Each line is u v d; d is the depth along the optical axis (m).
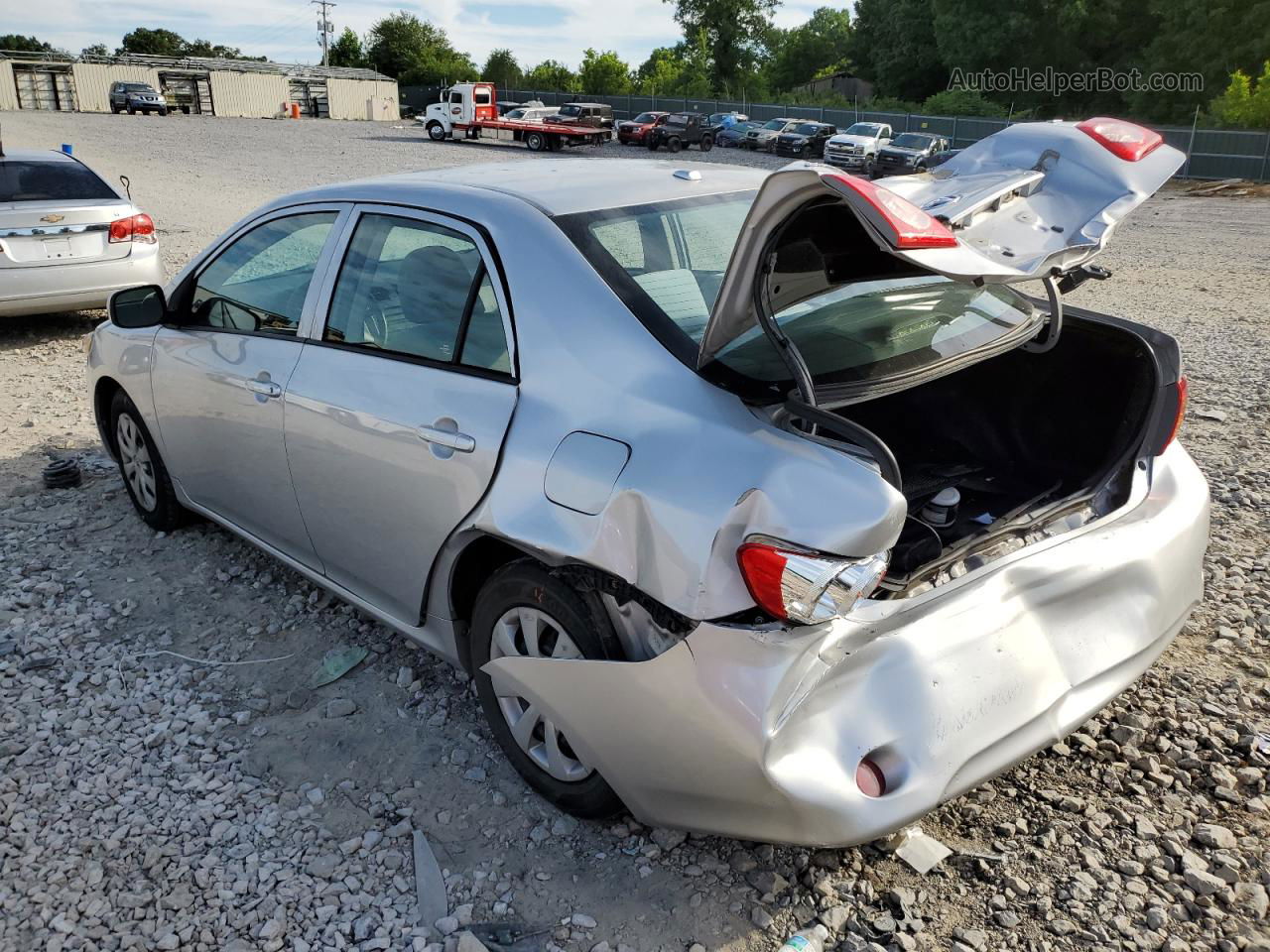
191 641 3.75
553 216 2.87
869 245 2.28
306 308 3.44
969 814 2.79
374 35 92.50
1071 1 57.66
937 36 63.00
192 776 3.00
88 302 8.38
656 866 2.63
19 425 6.16
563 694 2.50
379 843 2.73
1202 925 2.41
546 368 2.66
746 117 48.75
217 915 2.49
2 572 4.25
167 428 4.17
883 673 2.27
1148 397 3.06
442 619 3.06
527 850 2.70
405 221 3.18
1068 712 2.55
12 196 8.17
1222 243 17.36
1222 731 3.12
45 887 2.58
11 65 58.19
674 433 2.35
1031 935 2.39
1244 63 52.31
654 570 2.27
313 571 3.68
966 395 3.56
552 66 77.75
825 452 2.19
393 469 2.98
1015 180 2.90
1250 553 4.35
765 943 2.39
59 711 3.33
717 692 2.17
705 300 2.75
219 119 56.50
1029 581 2.54
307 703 3.37
